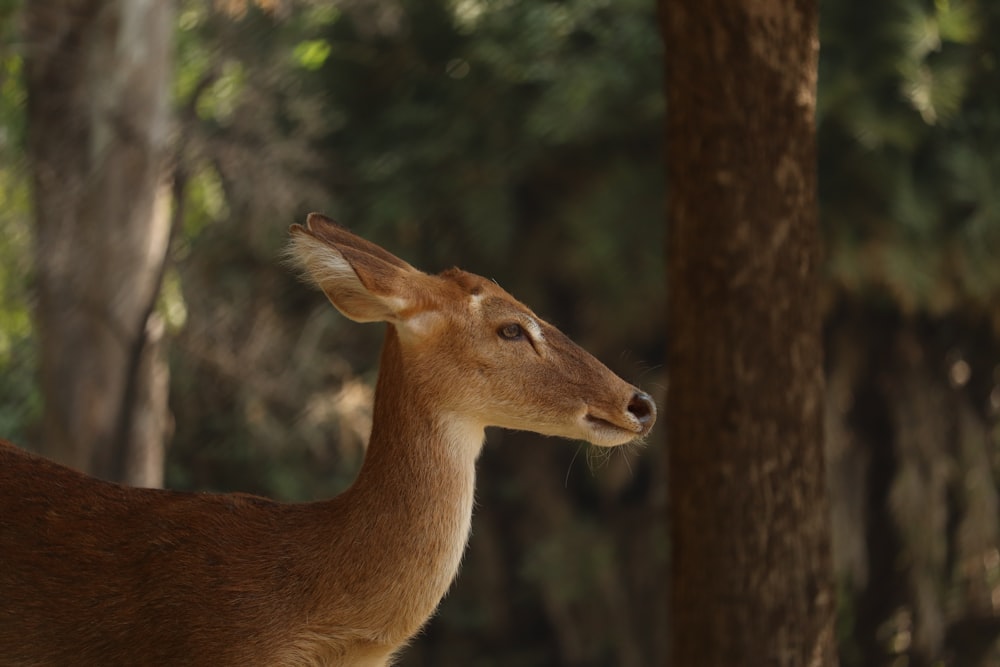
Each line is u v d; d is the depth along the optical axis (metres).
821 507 6.54
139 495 5.02
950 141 17.06
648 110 17.22
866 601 18.86
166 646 4.75
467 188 18.59
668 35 6.52
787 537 6.44
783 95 6.38
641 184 18.09
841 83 16.42
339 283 4.92
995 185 16.98
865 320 18.61
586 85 17.41
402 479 4.95
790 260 6.43
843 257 16.89
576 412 5.07
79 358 12.92
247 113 15.40
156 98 13.24
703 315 6.47
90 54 13.01
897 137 16.41
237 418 18.08
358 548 4.89
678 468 6.63
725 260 6.41
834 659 6.61
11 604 4.80
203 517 4.94
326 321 18.52
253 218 16.28
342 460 19.02
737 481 6.43
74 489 4.98
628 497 20.42
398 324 5.01
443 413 5.03
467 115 18.73
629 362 18.95
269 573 4.84
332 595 4.86
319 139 19.02
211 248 17.34
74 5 12.97
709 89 6.38
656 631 19.30
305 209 16.64
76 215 12.97
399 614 4.93
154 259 13.30
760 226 6.39
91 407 12.93
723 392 6.44
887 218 16.80
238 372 17.77
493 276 19.33
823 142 17.02
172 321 17.08
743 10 6.28
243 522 4.96
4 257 13.96
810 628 6.47
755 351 6.41
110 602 4.78
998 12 17.14
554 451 20.12
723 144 6.38
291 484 18.34
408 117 18.95
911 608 18.36
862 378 18.83
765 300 6.41
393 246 19.20
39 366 13.22
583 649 19.47
